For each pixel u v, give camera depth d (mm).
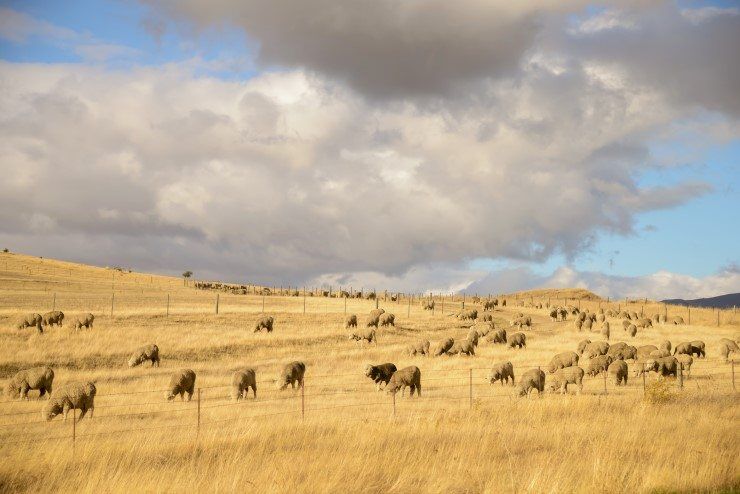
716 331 73000
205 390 30562
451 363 42562
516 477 11922
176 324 54344
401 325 65000
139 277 137875
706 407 20656
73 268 133250
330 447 14625
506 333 62625
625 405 21828
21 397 27281
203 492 11109
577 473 12148
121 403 25922
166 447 14867
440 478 11930
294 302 94062
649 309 115000
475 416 19250
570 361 37938
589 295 172000
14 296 75250
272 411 22578
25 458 13727
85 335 44312
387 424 17344
